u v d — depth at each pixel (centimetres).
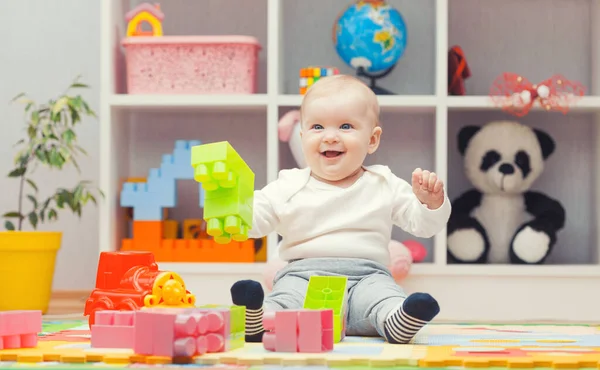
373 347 106
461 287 191
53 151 197
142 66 202
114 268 122
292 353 97
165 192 201
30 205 229
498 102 196
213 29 229
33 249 187
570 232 224
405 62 226
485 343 114
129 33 205
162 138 227
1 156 230
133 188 201
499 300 191
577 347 108
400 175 225
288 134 197
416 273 190
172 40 201
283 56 222
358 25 206
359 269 132
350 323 125
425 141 225
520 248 200
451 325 151
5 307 187
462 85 206
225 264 192
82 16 231
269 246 193
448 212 132
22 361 93
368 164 226
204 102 199
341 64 226
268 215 138
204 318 94
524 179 206
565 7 227
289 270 134
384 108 205
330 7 227
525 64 227
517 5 227
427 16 226
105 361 92
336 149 136
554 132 225
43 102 230
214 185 106
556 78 221
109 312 102
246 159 227
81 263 229
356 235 136
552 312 191
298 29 227
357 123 137
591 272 191
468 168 211
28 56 231
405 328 110
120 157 212
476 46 227
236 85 201
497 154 207
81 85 212
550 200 210
